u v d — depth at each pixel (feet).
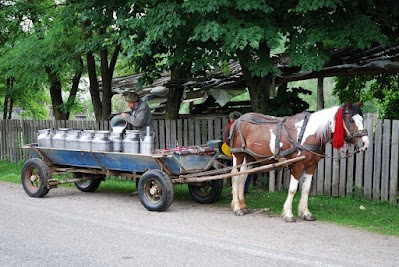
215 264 18.47
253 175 37.91
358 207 30.17
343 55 39.17
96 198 33.65
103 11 34.73
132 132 30.60
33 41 43.42
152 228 24.25
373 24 29.76
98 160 31.94
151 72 38.83
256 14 31.04
